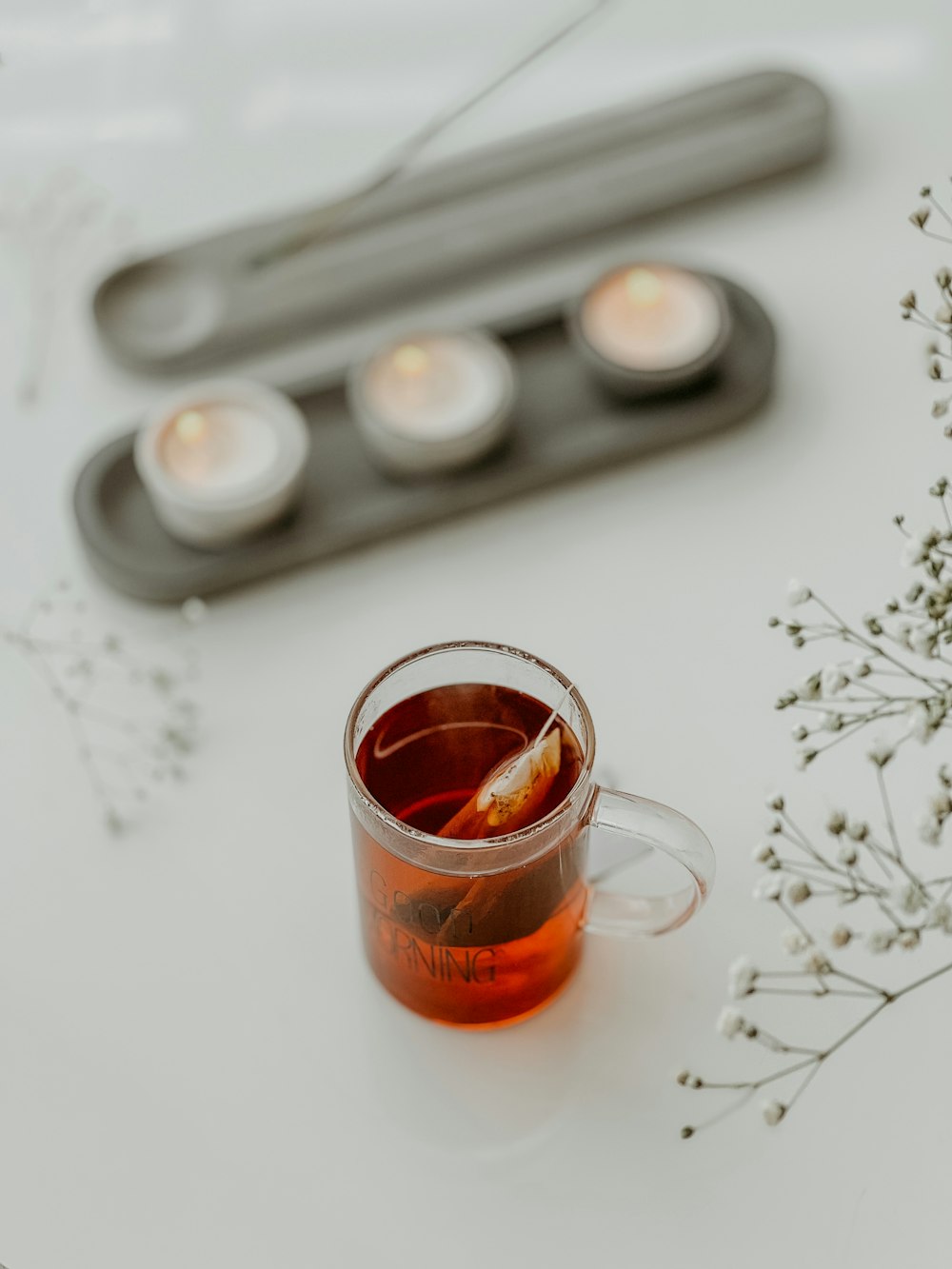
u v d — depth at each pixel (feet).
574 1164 2.24
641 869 2.40
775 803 2.01
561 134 3.03
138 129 3.14
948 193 3.01
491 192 2.98
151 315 2.90
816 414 2.81
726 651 2.60
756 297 2.85
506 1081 2.29
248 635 2.64
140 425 2.78
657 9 3.25
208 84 3.19
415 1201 2.23
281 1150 2.26
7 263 3.00
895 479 2.74
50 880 2.45
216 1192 2.24
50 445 2.82
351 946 2.39
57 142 3.12
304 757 2.54
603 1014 2.33
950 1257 2.18
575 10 3.27
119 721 2.57
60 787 2.52
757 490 2.74
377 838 2.09
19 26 3.25
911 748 2.49
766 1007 2.32
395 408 2.74
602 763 2.50
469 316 2.94
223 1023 2.35
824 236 2.98
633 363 2.76
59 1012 2.36
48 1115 2.29
